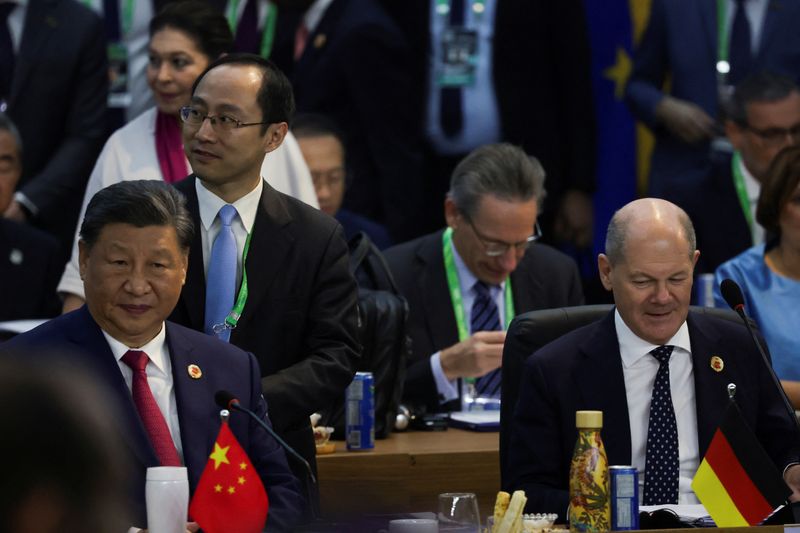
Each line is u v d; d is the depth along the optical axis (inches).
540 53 1023.0
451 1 1005.2
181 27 709.3
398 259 791.7
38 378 163.9
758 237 999.0
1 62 967.0
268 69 566.9
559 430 529.3
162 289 473.4
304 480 553.0
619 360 531.5
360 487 642.8
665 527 450.3
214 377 490.0
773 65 1025.5
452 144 1005.8
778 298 765.3
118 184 477.4
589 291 1046.4
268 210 568.4
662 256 516.4
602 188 1055.6
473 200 761.0
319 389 551.2
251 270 558.3
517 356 568.7
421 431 735.1
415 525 424.8
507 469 542.6
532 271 794.8
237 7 991.0
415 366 760.3
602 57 1065.5
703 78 1030.4
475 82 1006.4
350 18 992.2
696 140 1015.6
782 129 987.3
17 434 161.8
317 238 573.3
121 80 979.9
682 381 535.5
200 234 561.9
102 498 165.3
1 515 161.2
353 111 991.0
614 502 438.6
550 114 1028.5
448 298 780.0
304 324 568.1
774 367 752.3
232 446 423.2
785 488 455.8
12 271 891.4
